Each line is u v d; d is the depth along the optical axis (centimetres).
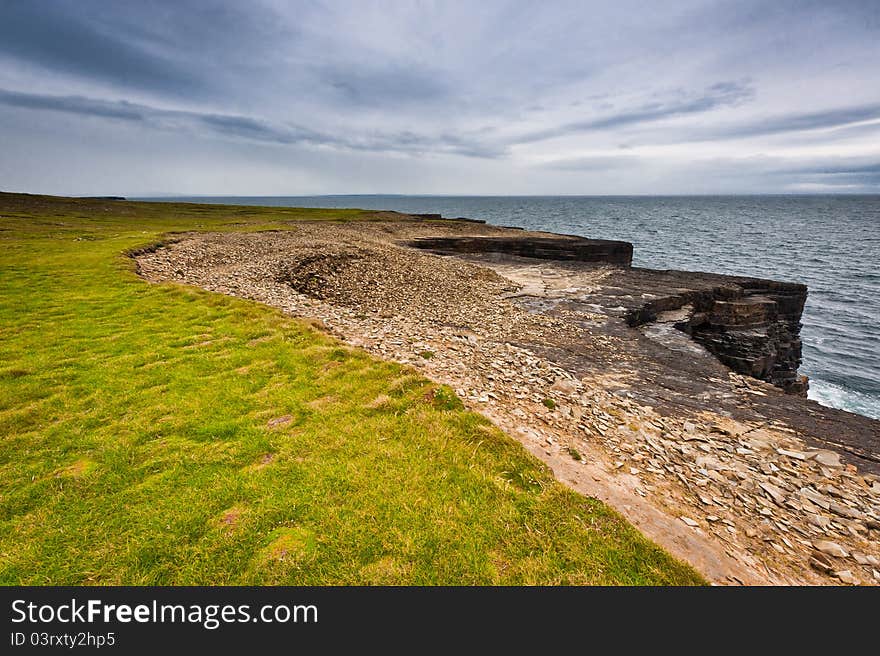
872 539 718
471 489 651
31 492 639
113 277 2145
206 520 579
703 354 1848
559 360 1678
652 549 560
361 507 604
